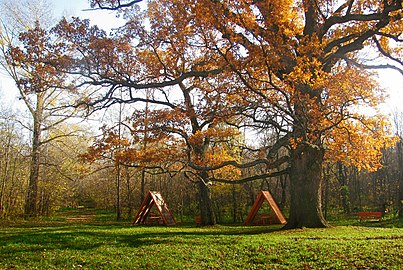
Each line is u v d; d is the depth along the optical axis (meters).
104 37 15.88
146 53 18.34
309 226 16.75
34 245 12.49
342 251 10.27
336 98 13.41
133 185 40.03
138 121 18.47
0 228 21.69
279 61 13.63
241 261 9.96
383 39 17.47
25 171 33.38
